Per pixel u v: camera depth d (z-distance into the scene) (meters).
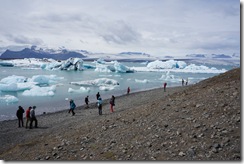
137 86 67.81
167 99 17.98
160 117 14.04
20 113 23.58
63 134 15.75
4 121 27.05
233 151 9.36
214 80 20.06
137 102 32.66
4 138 19.83
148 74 120.69
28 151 13.63
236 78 18.09
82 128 16.05
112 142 12.28
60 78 90.31
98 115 24.56
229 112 12.29
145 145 11.16
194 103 14.60
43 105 39.78
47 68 150.12
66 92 55.25
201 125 11.75
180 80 87.56
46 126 23.05
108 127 14.66
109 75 110.75
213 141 10.23
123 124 14.62
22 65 190.62
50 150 12.81
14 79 72.62
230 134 10.50
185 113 13.61
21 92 55.81
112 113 24.50
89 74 115.50
